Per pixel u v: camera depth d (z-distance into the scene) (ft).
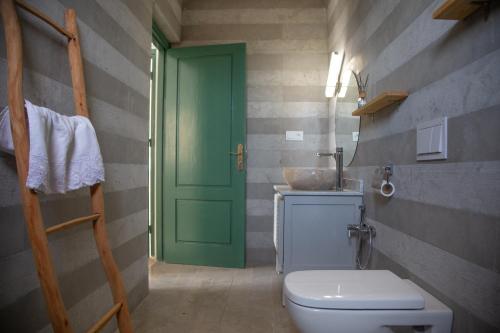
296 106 9.56
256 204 9.56
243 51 9.07
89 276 4.66
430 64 3.84
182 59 9.49
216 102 9.26
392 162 4.91
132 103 6.22
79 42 4.30
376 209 5.55
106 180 5.22
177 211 9.52
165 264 9.46
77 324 4.35
